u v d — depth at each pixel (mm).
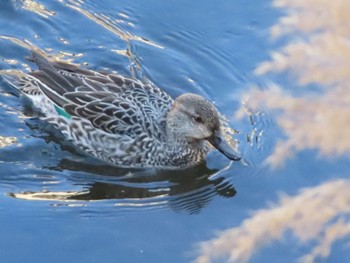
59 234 11258
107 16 15836
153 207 11930
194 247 11008
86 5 15969
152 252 10945
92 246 11055
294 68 13938
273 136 13109
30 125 13547
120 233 11312
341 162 12227
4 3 15609
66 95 13359
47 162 12914
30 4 15773
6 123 13516
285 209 11352
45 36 15320
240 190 12234
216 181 12547
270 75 14164
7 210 11703
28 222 11469
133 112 13211
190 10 15930
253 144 13094
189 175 12859
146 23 15742
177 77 14742
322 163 12281
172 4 16031
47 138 13391
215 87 14492
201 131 12703
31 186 12344
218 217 11648
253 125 13477
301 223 11102
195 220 11594
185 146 12984
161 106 13430
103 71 14336
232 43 15195
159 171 13039
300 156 12477
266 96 13844
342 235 10906
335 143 12344
